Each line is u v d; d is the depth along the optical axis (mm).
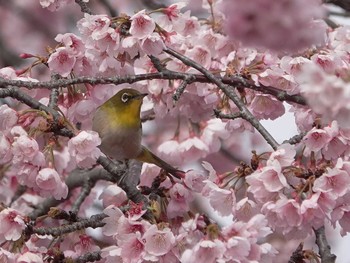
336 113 6953
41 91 11664
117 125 11930
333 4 13312
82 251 10398
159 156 13391
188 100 12094
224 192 8758
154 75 10141
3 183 14609
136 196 10484
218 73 11070
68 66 10516
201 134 13438
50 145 10164
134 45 10305
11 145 10000
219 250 8016
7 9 20641
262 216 8227
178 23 10625
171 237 8688
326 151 9273
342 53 10461
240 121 11031
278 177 8383
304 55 10359
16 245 9508
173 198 10133
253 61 11336
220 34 11797
